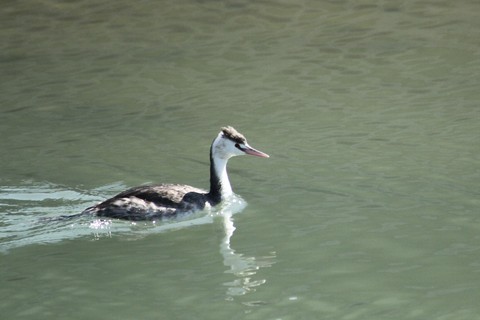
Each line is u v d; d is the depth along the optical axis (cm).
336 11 2920
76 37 2811
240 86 2392
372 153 1934
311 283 1402
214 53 2639
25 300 1372
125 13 2970
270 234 1592
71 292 1393
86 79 2486
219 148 1720
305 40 2706
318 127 2100
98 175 1869
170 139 2066
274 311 1320
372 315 1298
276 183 1814
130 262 1496
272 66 2522
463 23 2758
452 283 1384
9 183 1827
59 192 1783
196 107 2262
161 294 1382
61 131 2131
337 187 1777
